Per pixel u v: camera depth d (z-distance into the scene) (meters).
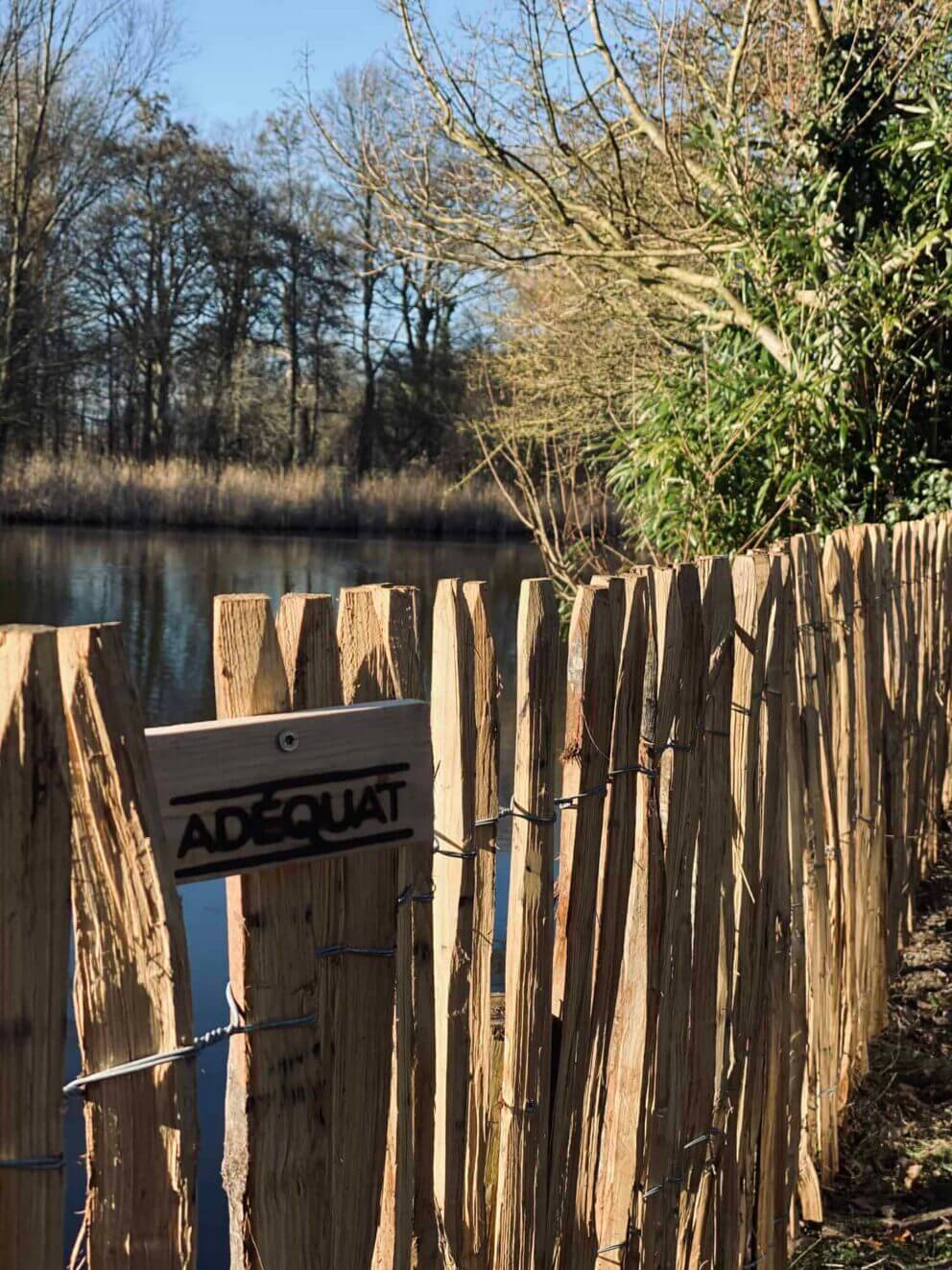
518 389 11.40
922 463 7.19
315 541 26.53
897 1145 3.53
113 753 1.21
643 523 7.80
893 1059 3.98
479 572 21.72
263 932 1.40
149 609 16.52
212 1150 4.30
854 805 3.68
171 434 40.88
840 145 7.41
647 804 2.15
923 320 7.21
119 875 1.23
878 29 7.70
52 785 1.13
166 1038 1.25
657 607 2.17
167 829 1.29
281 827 1.38
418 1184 1.72
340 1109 1.53
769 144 7.89
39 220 32.03
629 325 10.10
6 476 27.34
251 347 42.19
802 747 3.16
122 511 27.39
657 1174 2.27
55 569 20.08
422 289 9.30
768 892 2.71
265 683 1.39
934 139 7.09
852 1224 3.18
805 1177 3.16
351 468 40.47
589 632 1.95
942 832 6.01
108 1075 1.22
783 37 8.16
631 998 2.15
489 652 1.92
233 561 22.23
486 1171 1.95
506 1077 1.88
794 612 2.96
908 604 4.67
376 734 1.46
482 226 8.32
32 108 31.48
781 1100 2.88
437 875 1.77
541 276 10.56
